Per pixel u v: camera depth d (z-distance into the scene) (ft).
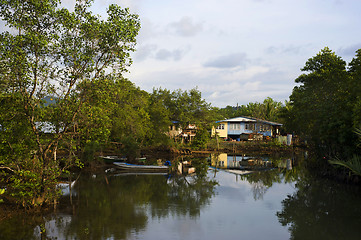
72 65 43.11
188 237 36.14
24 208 45.29
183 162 114.93
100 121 47.24
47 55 41.50
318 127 81.00
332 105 76.54
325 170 82.28
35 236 35.42
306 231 38.83
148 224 40.70
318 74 114.21
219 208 49.65
